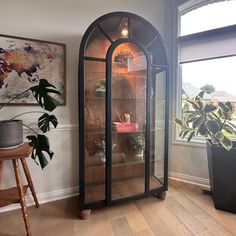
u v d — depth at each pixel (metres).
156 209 1.92
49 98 1.58
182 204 2.01
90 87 1.92
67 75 2.08
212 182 1.96
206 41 2.29
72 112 2.13
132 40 1.88
